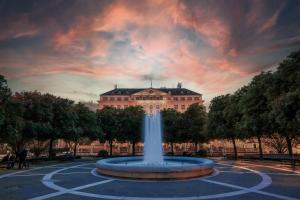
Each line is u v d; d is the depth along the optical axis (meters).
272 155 41.00
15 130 30.03
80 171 26.69
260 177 21.67
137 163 28.25
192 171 21.41
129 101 110.94
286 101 24.94
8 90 29.53
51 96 40.41
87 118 48.22
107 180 20.53
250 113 35.59
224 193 15.48
